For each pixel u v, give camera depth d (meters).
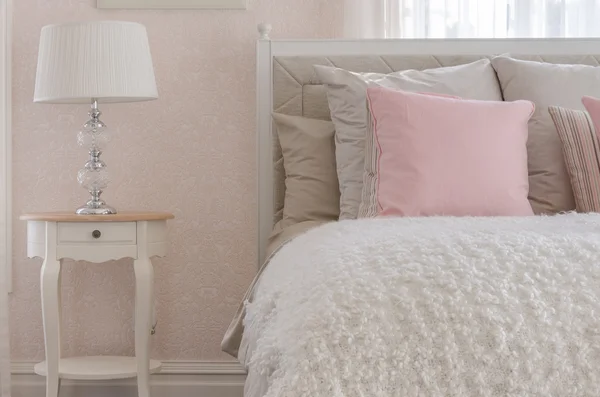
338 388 1.04
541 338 1.09
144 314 2.79
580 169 2.27
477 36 3.23
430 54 3.06
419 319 1.10
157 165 3.26
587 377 1.07
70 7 3.22
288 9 3.25
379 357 1.07
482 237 1.32
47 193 3.24
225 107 3.26
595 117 2.27
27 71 3.22
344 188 2.54
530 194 2.40
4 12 3.13
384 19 3.19
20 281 3.25
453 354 1.07
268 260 2.13
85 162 3.25
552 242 1.29
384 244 1.33
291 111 3.04
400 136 2.13
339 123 2.63
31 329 3.26
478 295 1.13
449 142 2.12
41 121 3.23
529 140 2.45
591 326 1.11
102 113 3.24
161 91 3.25
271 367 1.18
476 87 2.68
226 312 3.28
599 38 3.06
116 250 2.77
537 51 3.07
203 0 3.23
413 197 2.07
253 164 3.27
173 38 3.24
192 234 3.27
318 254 1.41
